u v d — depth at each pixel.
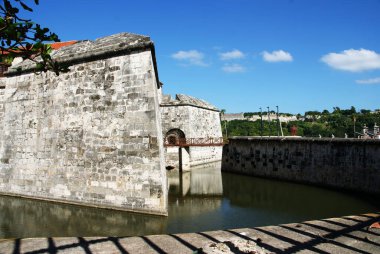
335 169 18.67
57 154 13.58
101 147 12.61
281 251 5.43
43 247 5.68
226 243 5.84
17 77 15.20
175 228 10.95
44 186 13.81
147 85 11.98
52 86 13.97
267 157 24.38
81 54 13.19
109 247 5.70
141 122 11.98
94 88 12.93
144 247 5.70
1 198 14.33
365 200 15.45
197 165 35.38
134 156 11.98
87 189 12.73
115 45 12.54
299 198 16.41
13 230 10.23
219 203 15.62
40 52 3.76
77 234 9.91
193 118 35.34
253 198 16.75
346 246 5.62
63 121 13.55
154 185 11.58
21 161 14.66
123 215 11.61
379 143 15.74
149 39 12.12
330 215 12.91
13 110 15.16
